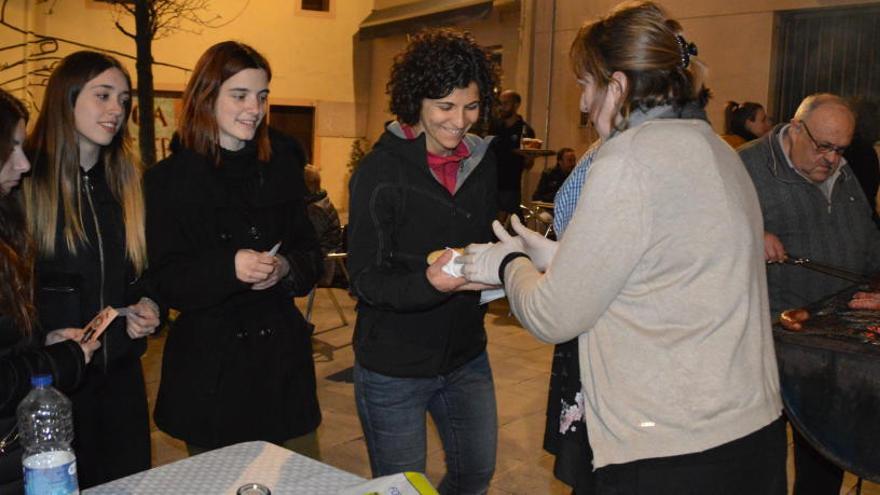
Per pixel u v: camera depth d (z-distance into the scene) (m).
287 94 14.10
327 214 5.69
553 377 1.78
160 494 1.64
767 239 2.74
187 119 2.33
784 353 2.38
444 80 2.08
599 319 1.55
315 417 2.57
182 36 12.98
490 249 1.82
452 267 1.91
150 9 6.88
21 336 1.79
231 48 2.29
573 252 1.48
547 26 9.38
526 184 9.78
